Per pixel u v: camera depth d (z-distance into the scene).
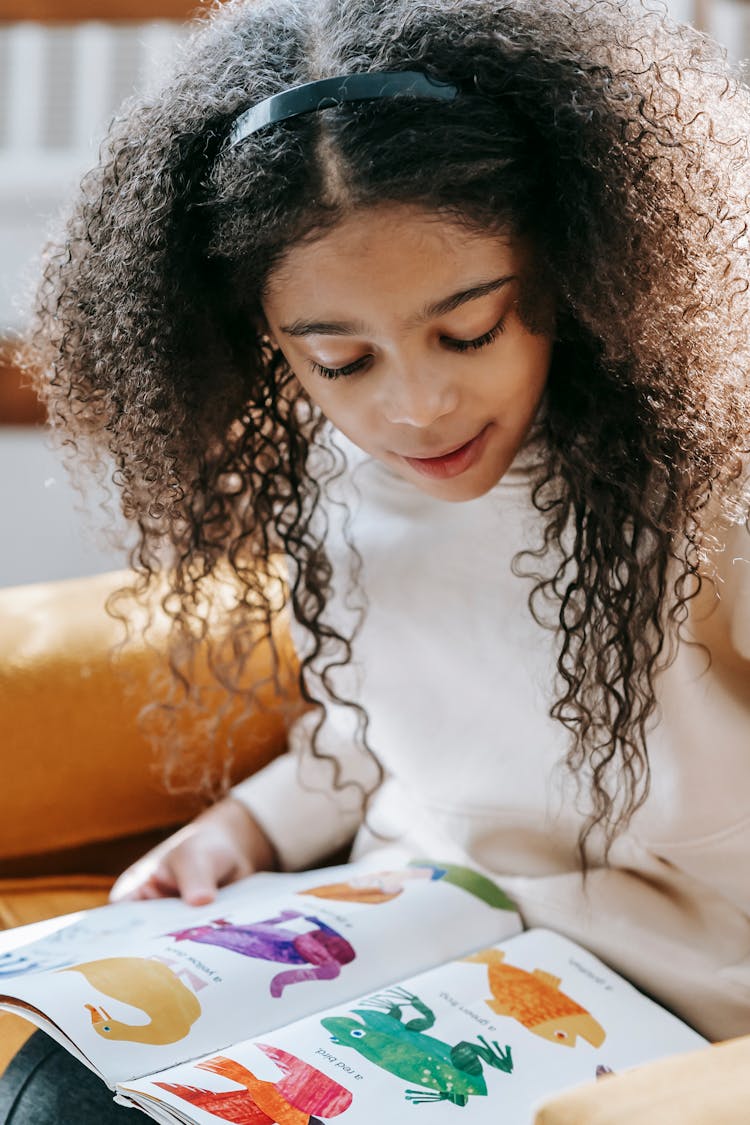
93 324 0.78
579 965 0.82
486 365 0.68
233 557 0.93
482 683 0.88
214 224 0.71
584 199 0.66
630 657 0.76
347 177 0.63
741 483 0.74
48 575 1.78
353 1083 0.69
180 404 0.78
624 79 0.67
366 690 0.95
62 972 0.75
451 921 0.85
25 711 1.04
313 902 0.86
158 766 1.09
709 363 0.70
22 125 1.82
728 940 0.82
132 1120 0.71
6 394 1.72
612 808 0.84
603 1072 0.72
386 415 0.70
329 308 0.66
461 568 0.85
